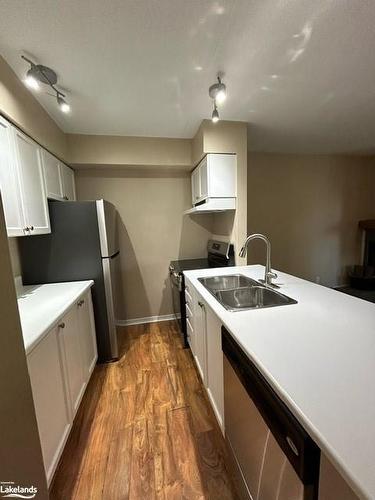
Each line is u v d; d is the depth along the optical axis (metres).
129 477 1.23
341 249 4.20
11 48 1.29
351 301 1.34
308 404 0.59
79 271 2.18
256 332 0.98
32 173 1.77
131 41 1.28
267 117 2.31
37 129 1.80
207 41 1.30
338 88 1.81
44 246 2.09
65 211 2.11
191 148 2.79
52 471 1.16
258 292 1.72
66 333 1.51
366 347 0.86
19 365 0.86
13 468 0.85
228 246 2.57
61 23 1.15
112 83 1.66
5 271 0.81
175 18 1.15
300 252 4.00
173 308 3.21
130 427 1.54
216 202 2.39
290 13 1.14
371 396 0.62
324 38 1.30
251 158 3.64
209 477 1.22
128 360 2.32
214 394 1.44
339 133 2.82
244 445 0.98
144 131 2.52
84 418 1.63
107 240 2.21
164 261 3.21
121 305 2.88
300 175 3.86
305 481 0.58
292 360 0.78
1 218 0.80
